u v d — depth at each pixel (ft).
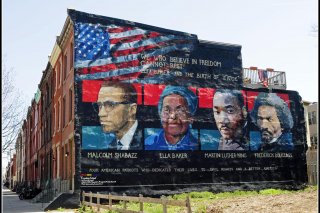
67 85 85.40
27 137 195.11
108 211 53.67
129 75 77.56
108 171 72.38
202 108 83.56
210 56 86.94
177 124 80.12
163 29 82.84
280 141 91.76
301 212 40.16
